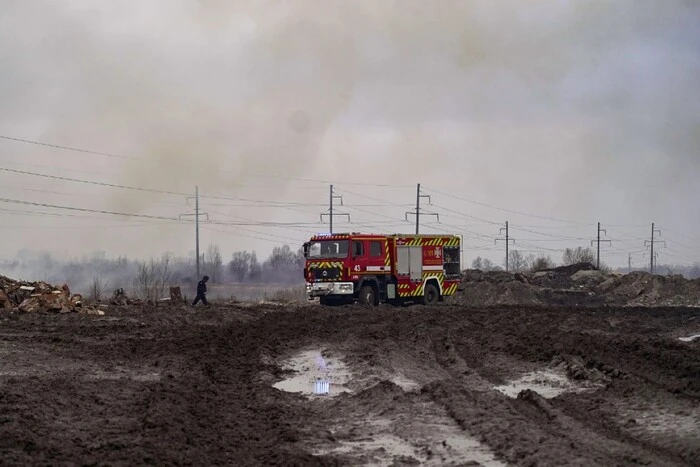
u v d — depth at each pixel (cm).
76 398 1481
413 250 4375
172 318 3341
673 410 1325
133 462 999
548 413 1314
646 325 3103
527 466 958
